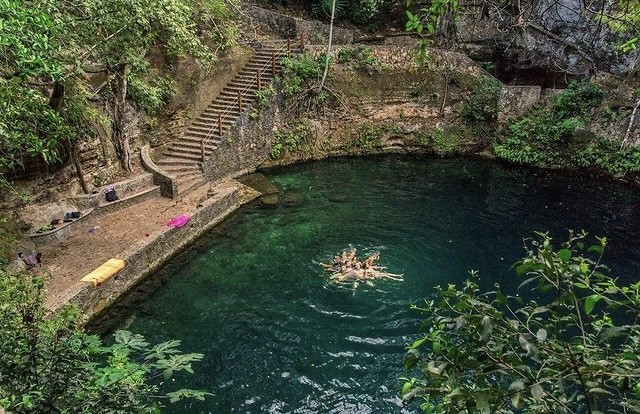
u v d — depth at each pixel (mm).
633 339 2414
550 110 21953
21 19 6859
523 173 21219
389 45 23797
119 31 12539
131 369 3568
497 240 15297
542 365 2297
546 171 21375
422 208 17656
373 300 11992
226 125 19156
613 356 2500
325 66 21609
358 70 22594
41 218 13109
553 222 16641
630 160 20094
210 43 20141
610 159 20391
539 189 19531
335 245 14797
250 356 10227
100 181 15562
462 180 20391
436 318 2793
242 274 13258
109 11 11625
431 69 22828
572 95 21312
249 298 12195
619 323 10312
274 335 10859
